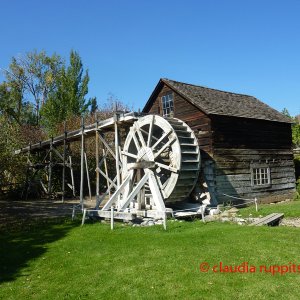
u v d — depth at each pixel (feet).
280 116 57.47
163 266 19.06
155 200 35.63
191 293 15.55
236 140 48.08
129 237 26.27
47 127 105.09
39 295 16.57
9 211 47.96
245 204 47.32
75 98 108.06
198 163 40.01
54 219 38.63
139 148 41.34
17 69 116.67
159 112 53.21
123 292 16.12
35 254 23.35
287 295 14.96
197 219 35.70
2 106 107.14
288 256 19.72
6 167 69.21
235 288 15.84
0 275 19.60
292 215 35.47
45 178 74.38
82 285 17.33
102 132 47.34
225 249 21.40
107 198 66.23
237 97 58.80
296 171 65.72
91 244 24.98
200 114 46.52
